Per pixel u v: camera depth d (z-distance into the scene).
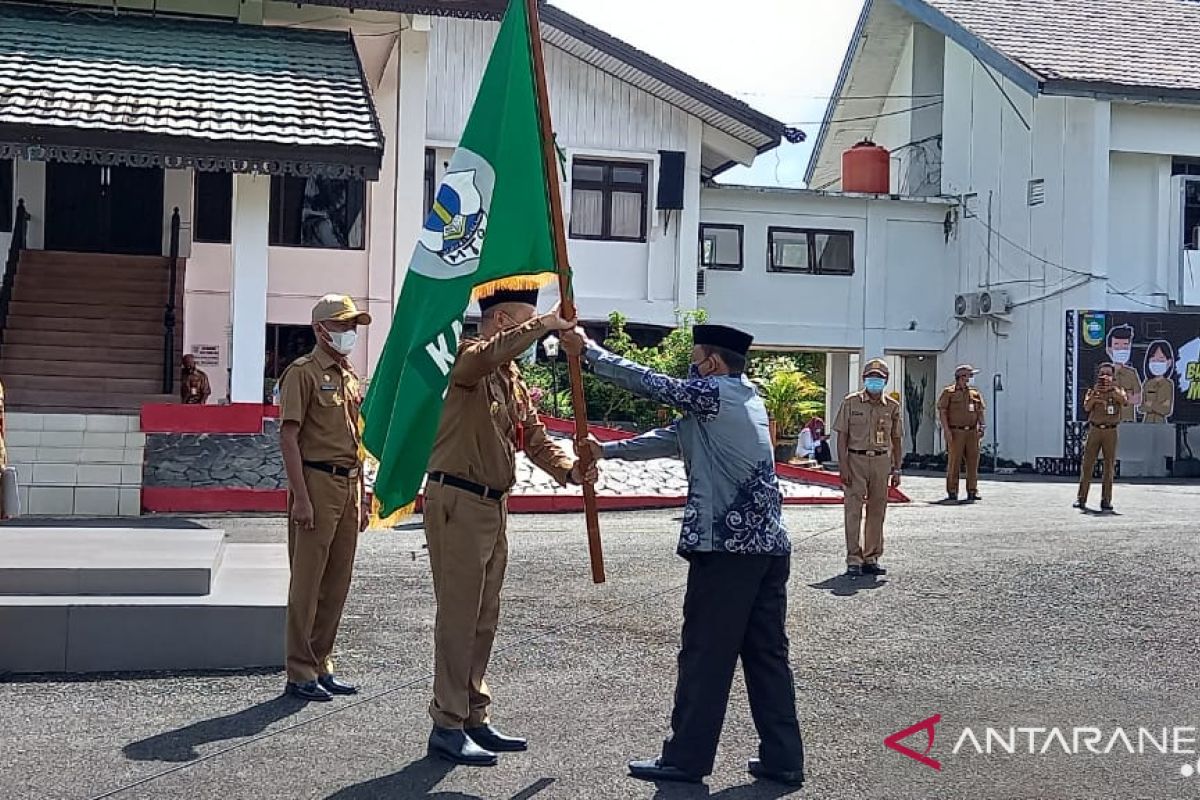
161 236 19.83
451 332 5.68
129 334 17.59
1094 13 31.23
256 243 16.11
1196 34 30.66
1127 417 26.67
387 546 11.82
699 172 26.83
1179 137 27.86
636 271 26.58
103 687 6.67
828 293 30.11
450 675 5.52
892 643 7.99
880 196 30.33
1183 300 27.80
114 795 5.00
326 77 16.78
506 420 5.66
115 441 14.76
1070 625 8.54
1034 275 28.69
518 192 5.72
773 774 5.35
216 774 5.27
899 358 33.50
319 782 5.20
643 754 5.68
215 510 14.26
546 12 24.80
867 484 10.58
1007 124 29.70
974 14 30.33
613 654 7.60
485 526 5.56
